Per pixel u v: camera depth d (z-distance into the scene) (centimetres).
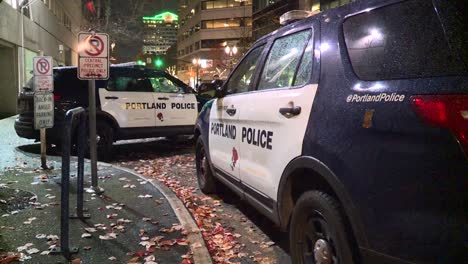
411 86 227
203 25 8325
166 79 1027
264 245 438
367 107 251
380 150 237
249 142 419
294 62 362
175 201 562
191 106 1045
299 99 324
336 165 269
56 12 3284
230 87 519
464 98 201
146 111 969
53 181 663
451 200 201
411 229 218
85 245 412
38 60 729
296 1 4203
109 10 3066
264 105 383
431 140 210
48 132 879
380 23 270
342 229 268
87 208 528
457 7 225
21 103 916
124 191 613
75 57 4462
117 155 992
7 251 392
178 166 867
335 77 290
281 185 346
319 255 295
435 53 225
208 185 612
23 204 540
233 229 486
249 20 7994
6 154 914
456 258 200
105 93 916
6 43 1936
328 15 332
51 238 423
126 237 436
